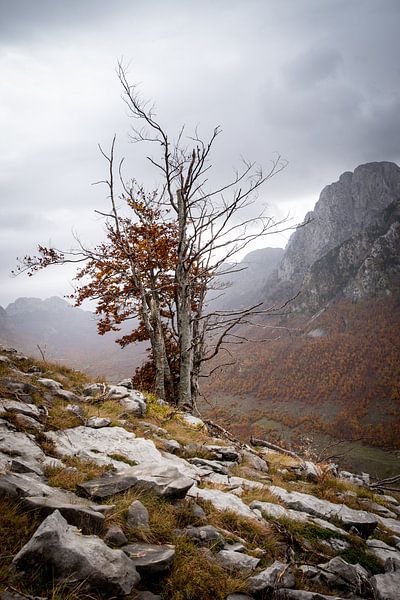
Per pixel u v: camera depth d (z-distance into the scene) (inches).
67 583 122.5
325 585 185.3
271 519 240.7
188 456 360.5
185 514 204.1
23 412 302.8
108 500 194.4
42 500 163.0
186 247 700.0
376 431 4872.0
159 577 149.4
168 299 826.2
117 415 401.7
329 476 414.9
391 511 370.9
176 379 801.6
